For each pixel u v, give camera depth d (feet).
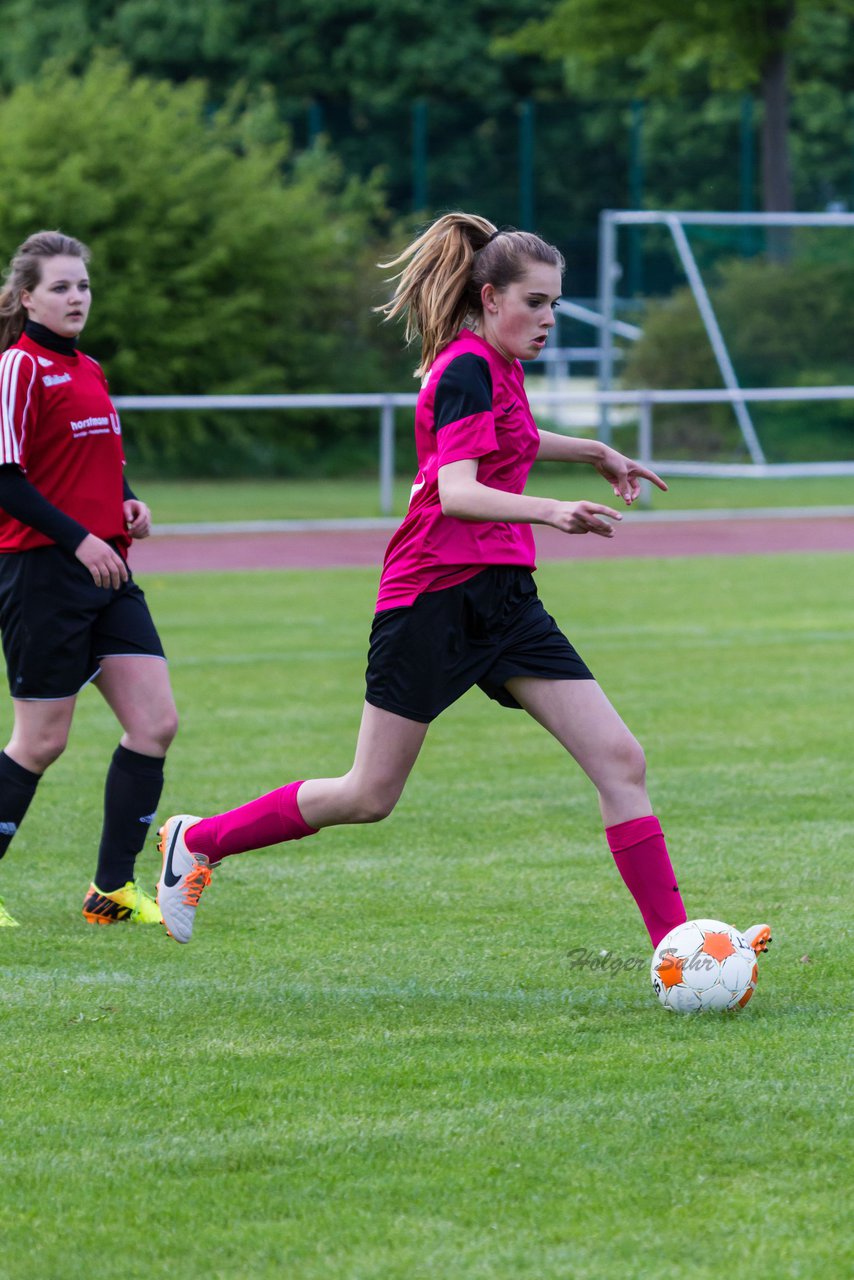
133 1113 36.73
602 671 100.94
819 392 208.85
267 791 71.15
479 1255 29.89
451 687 43.37
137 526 55.77
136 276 249.34
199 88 279.69
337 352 270.87
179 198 256.93
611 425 263.49
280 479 258.57
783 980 46.34
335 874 58.85
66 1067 39.70
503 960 48.44
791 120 428.56
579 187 412.57
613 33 318.04
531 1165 33.60
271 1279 29.17
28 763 53.83
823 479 251.80
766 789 71.00
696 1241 30.27
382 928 52.03
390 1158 34.09
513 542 43.55
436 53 428.15
